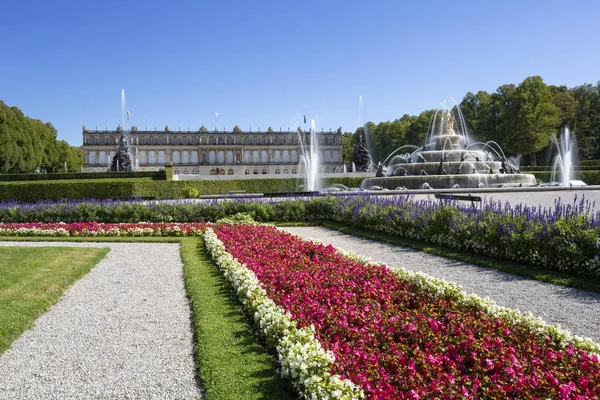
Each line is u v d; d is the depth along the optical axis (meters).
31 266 13.12
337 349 6.06
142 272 13.09
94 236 19.42
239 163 151.12
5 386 6.44
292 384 5.75
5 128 89.50
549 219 13.52
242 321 8.43
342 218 23.17
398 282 9.62
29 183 38.28
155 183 41.03
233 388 5.97
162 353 7.44
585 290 10.58
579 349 6.10
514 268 12.48
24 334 8.44
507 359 5.61
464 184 42.38
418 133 103.31
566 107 82.88
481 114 86.50
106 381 6.52
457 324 6.93
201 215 24.27
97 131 143.12
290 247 13.66
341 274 10.23
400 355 5.87
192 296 10.23
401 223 18.38
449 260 14.09
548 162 83.94
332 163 155.25
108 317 9.30
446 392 4.99
